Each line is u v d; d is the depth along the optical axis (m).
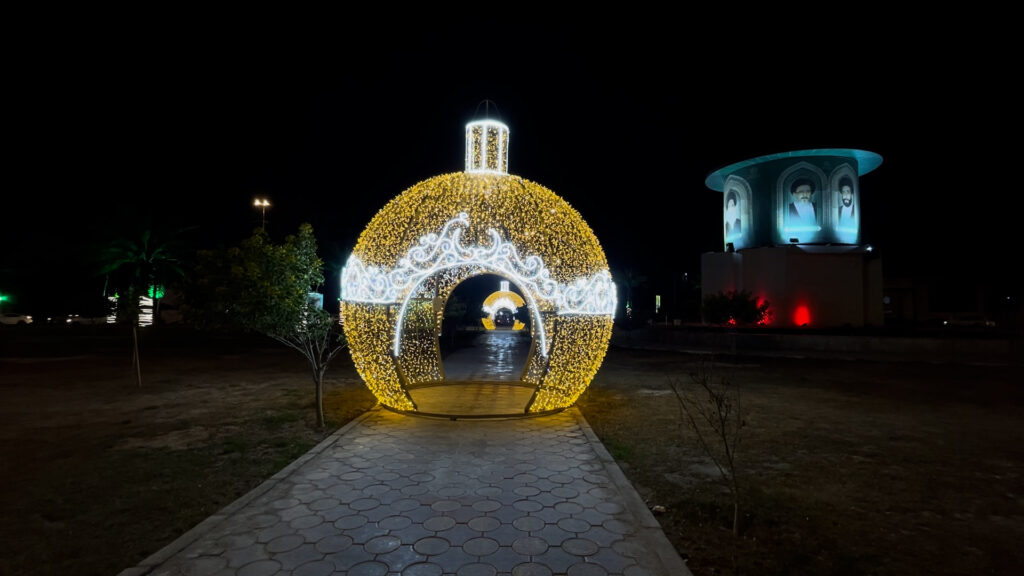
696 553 4.02
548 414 8.49
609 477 5.61
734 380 13.16
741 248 32.47
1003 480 5.71
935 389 11.83
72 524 4.46
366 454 6.39
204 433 7.52
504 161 9.45
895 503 5.04
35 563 3.81
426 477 5.59
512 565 3.79
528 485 5.37
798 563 3.86
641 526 4.42
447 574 3.67
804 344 20.98
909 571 3.76
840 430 7.91
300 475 5.64
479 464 6.02
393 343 8.48
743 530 4.40
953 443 7.20
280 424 8.06
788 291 28.62
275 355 19.05
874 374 14.40
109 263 31.17
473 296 47.69
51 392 10.98
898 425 8.26
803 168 30.61
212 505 4.89
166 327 36.38
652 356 19.78
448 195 8.61
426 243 8.41
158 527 4.42
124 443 6.97
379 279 8.40
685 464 6.22
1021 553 4.04
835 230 30.38
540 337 11.77
